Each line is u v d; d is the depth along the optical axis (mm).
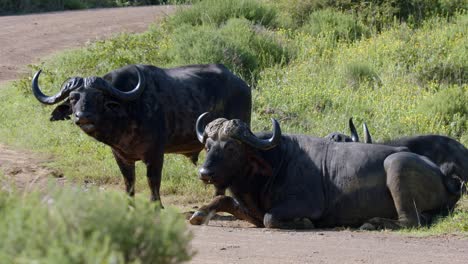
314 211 38750
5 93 72812
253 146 38062
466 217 37969
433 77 69000
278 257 29625
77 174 49594
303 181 39188
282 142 40125
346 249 31781
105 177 49719
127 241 17328
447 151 43500
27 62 89000
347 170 39000
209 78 45562
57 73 73062
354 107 62062
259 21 86938
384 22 86312
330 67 73062
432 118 59250
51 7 135375
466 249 32250
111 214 17344
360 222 39094
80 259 15516
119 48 79438
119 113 40656
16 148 56938
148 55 73938
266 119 60375
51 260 15266
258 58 74625
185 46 73250
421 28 83250
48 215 17109
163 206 42938
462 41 75375
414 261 29438
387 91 66438
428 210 38844
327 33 82000
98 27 108375
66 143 57469
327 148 39969
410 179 38000
